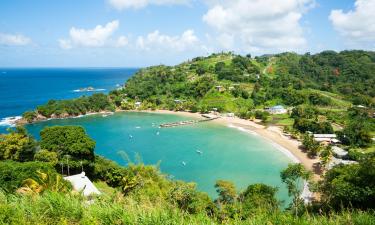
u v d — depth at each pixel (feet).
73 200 46.37
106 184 191.21
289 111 511.81
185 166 264.72
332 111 478.18
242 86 625.41
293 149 313.53
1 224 40.06
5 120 457.27
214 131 405.80
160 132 399.85
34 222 41.27
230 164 269.44
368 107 501.56
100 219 41.98
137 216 40.83
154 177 189.06
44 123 451.94
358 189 97.91
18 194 51.57
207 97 591.78
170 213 42.32
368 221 39.17
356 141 316.19
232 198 165.37
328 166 249.55
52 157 185.98
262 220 42.98
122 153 301.02
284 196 200.44
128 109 583.17
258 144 336.49
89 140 201.05
